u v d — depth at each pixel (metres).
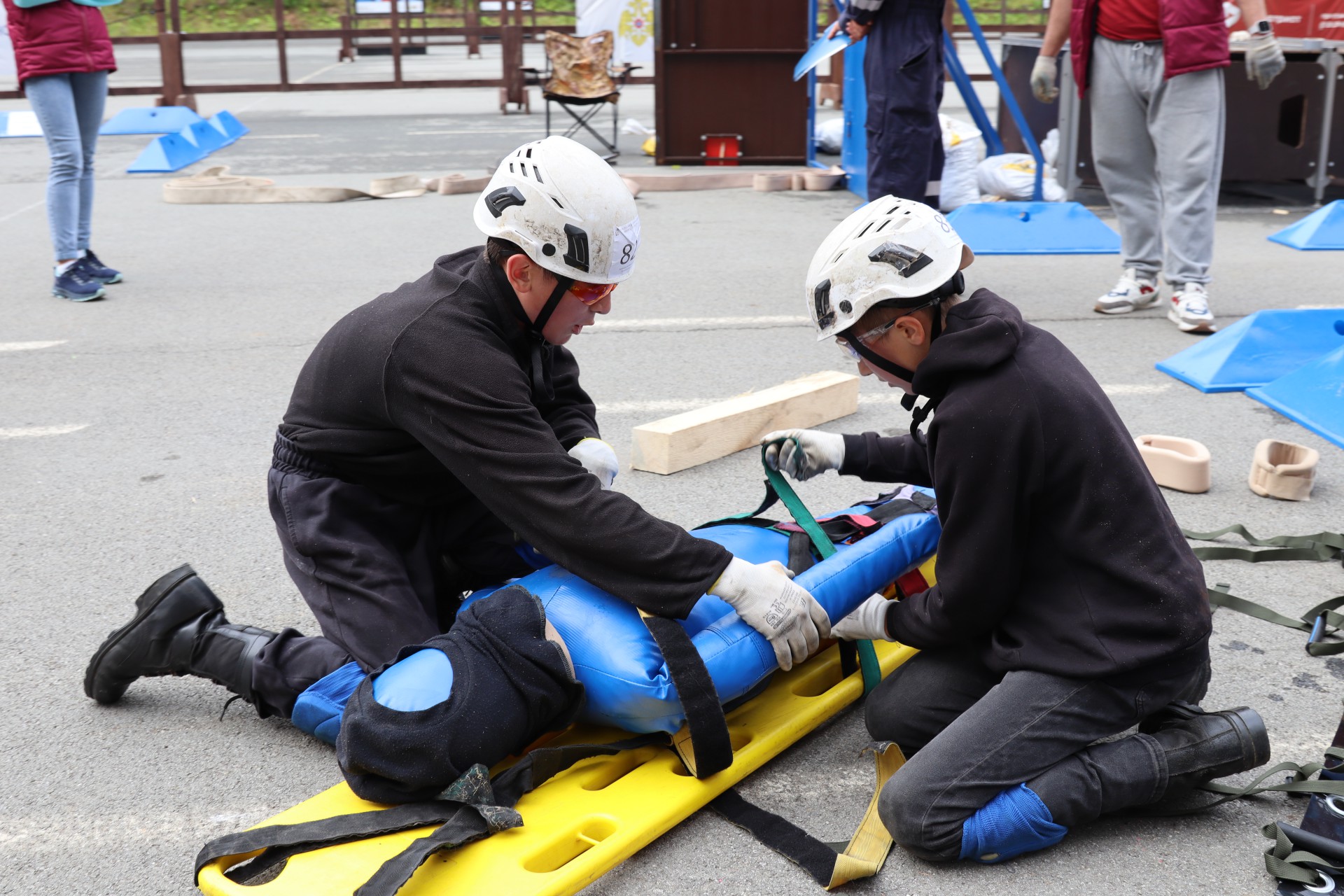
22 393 4.52
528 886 1.78
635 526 2.04
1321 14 9.45
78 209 5.91
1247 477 3.54
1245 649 2.58
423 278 2.30
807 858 1.93
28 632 2.76
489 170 9.88
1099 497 1.91
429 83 17.28
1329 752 2.09
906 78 6.13
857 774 2.21
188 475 3.71
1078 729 1.94
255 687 2.26
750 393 4.17
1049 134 8.73
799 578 2.21
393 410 2.15
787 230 7.56
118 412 4.29
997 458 1.90
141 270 6.55
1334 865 1.83
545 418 2.56
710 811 2.09
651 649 2.05
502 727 1.95
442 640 2.02
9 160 10.84
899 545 2.32
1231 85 8.05
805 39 9.71
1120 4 4.92
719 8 9.66
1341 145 8.24
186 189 8.69
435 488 2.38
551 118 13.70
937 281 1.95
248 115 14.55
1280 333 4.44
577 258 2.07
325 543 2.28
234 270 6.51
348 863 1.82
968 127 8.41
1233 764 2.01
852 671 2.45
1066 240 6.89
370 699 1.93
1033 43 8.82
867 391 4.49
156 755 2.29
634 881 1.91
